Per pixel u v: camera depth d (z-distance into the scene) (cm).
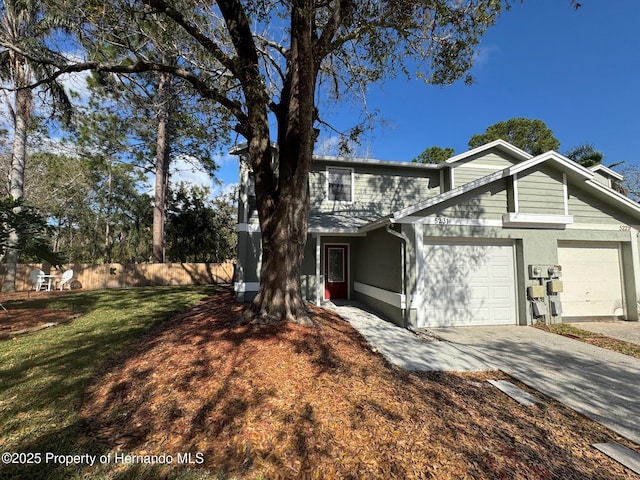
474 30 536
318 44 521
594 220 845
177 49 716
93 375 445
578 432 327
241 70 594
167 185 2198
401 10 519
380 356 525
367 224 864
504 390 423
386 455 268
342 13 529
